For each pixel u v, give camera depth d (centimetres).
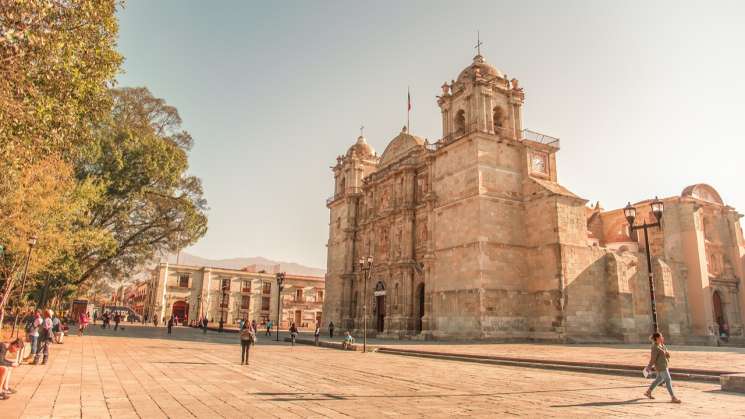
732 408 1174
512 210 4441
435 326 4522
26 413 1048
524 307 4256
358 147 7125
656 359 1299
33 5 1343
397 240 5484
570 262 4147
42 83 1588
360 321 6069
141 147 4191
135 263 4819
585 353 2722
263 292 10469
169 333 5266
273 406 1156
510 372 2003
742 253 6212
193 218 4750
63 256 3434
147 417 1024
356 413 1074
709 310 5497
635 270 4725
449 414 1073
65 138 1872
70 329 5294
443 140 4909
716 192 6344
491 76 4759
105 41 1722
